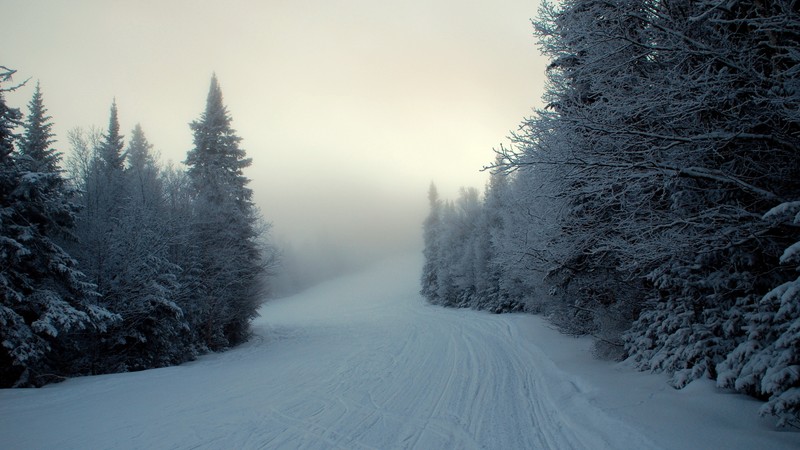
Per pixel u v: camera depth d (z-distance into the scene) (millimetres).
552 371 9492
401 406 7395
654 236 6137
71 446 5566
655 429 4812
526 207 10070
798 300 4020
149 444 5598
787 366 4117
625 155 5629
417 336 19422
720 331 6305
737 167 5738
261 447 5395
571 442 5125
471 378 9570
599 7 6055
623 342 9297
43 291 10367
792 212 4617
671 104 5285
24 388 9703
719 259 6422
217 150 24344
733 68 5090
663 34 5520
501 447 5168
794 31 4480
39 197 10734
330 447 5344
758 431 4531
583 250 8852
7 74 10156
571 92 6676
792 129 5160
